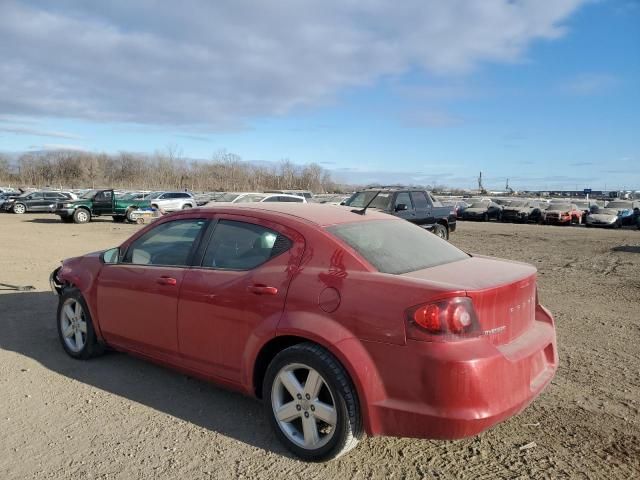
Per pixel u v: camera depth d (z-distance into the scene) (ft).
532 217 123.65
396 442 11.79
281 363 11.22
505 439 11.89
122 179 367.25
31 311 23.15
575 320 22.36
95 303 15.96
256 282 11.89
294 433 11.32
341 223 12.46
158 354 14.25
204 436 12.03
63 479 10.26
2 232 70.79
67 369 16.06
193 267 13.52
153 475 10.43
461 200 168.76
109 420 12.76
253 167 317.01
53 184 375.86
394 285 10.21
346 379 10.36
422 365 9.61
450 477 10.43
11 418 12.84
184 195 116.06
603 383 15.06
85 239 62.13
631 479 10.32
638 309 24.56
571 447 11.54
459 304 9.66
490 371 9.62
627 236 80.59
